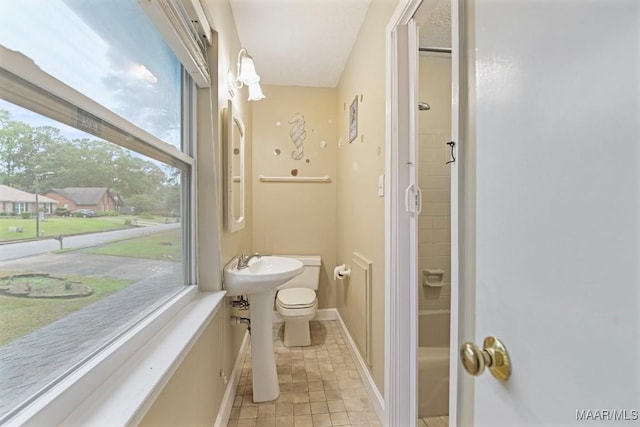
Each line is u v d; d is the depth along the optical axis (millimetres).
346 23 1968
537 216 434
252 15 1883
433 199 2135
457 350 742
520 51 467
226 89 1700
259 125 2910
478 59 588
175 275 1246
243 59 1801
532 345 442
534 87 438
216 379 1432
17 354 509
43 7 542
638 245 306
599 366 345
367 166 1856
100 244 727
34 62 517
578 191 369
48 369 569
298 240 2979
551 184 408
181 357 869
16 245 509
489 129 553
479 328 595
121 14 814
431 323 2047
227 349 1697
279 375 1998
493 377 527
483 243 580
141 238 938
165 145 1086
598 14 343
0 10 459
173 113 1228
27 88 523
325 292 3020
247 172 2582
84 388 620
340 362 2168
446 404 1662
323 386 1878
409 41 1387
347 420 1580
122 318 825
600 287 344
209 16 1330
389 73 1430
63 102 605
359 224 2061
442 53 2088
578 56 367
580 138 366
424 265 2125
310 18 1914
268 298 1743
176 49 1064
